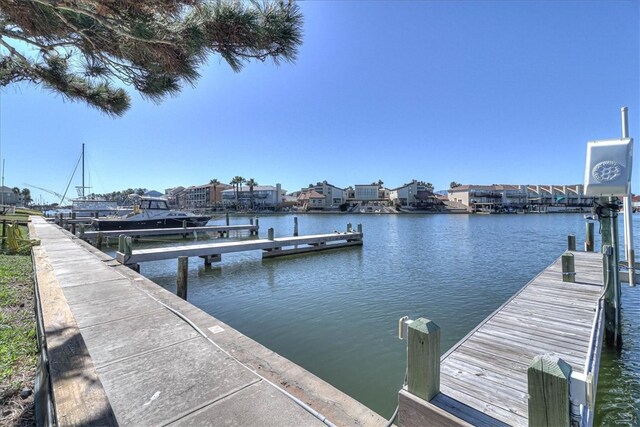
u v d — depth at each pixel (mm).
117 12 2266
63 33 2643
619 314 4668
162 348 2938
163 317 3719
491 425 2094
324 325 6203
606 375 4160
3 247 10289
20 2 2346
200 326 3484
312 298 7996
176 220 22125
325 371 4547
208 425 1939
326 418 2041
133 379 2420
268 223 39625
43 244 10016
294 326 6168
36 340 3447
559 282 6059
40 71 3732
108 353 2832
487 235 23516
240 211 69562
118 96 4137
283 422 1981
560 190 73000
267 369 2627
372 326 6141
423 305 7367
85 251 8578
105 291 4766
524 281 9562
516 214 64500
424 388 2150
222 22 2465
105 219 19953
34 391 2436
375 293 8383
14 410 2316
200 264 12414
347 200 77625
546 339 3652
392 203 73250
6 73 3801
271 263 12742
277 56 2797
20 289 5535
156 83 3287
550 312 4508
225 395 2242
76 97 4012
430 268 11570
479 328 4008
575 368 3020
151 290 4934
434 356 2164
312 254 14766
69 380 2002
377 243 18719
